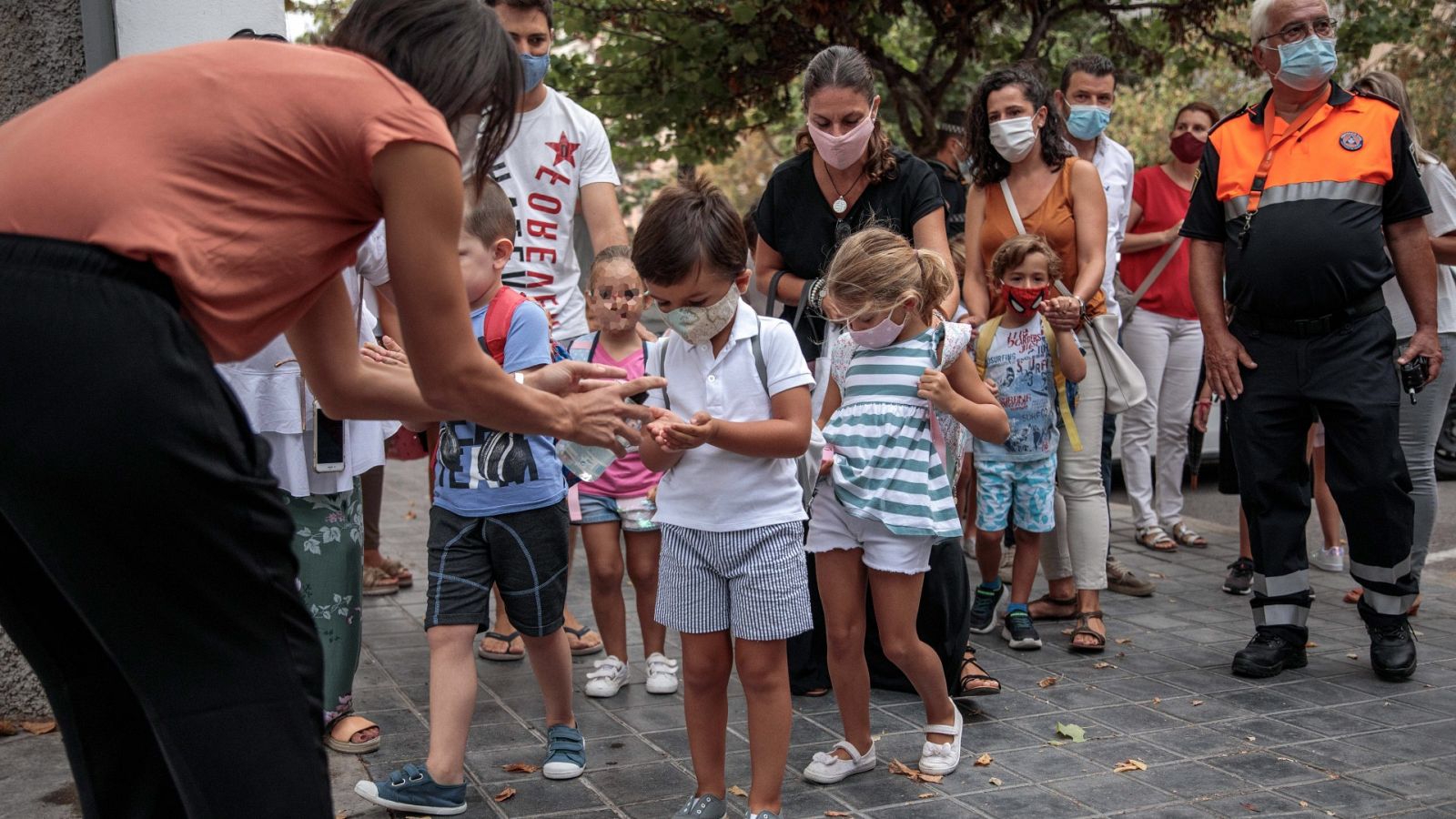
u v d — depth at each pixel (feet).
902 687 14.40
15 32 12.28
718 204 10.16
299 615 6.22
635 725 13.48
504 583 11.66
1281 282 14.74
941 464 11.75
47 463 5.50
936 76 34.78
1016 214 16.96
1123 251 22.38
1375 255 14.58
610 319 14.80
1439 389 17.01
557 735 12.07
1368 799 11.16
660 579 10.93
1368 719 13.43
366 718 13.50
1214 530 24.31
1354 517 14.89
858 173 14.69
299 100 5.98
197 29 12.84
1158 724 13.29
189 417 5.62
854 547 11.62
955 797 11.32
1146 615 18.07
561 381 8.48
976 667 13.98
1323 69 14.44
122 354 5.52
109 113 5.84
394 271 6.27
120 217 5.63
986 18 29.78
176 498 5.64
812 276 14.98
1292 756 12.30
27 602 6.39
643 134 31.96
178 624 5.85
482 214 11.40
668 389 10.87
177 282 5.77
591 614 18.45
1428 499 17.39
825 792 11.50
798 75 30.50
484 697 14.46
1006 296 15.97
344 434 12.01
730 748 12.69
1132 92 57.06
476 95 6.59
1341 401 14.65
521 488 11.51
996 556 16.81
